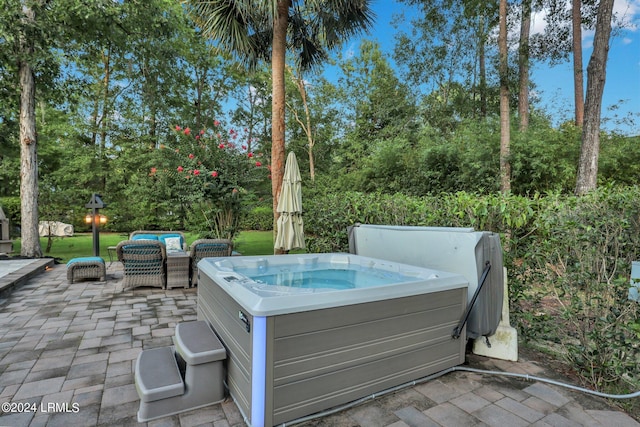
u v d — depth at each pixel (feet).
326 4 16.15
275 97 15.90
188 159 20.62
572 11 27.66
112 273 18.69
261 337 5.36
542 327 8.61
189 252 16.89
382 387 6.76
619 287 7.04
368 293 6.53
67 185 34.86
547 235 8.62
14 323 10.57
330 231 15.74
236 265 11.07
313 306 5.80
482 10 27.89
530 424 5.86
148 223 33.04
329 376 6.08
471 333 8.30
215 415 6.00
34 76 23.24
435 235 9.18
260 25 16.88
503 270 8.60
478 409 6.32
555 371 7.89
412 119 37.83
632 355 7.00
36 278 17.31
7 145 31.37
